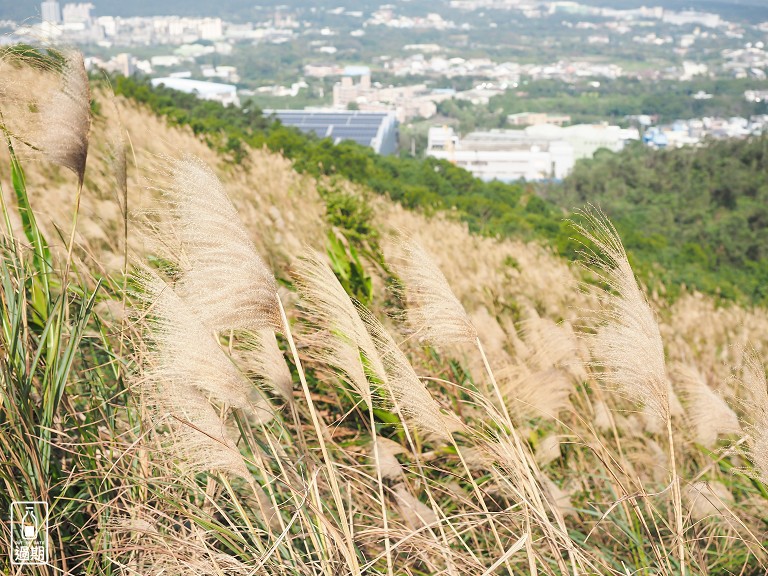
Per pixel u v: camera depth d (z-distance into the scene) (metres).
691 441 3.57
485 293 6.43
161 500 2.45
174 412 2.16
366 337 2.17
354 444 3.38
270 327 2.01
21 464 2.30
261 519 2.48
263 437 2.78
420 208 16.05
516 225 18.73
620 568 2.71
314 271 2.24
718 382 5.19
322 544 2.16
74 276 3.23
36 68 2.61
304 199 9.49
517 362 3.92
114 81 17.00
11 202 4.28
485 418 3.44
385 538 2.16
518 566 2.74
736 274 26.34
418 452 3.09
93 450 2.61
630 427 3.96
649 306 2.37
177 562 2.18
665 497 3.28
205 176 2.02
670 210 42.50
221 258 1.96
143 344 2.45
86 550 2.41
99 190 5.25
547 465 3.41
